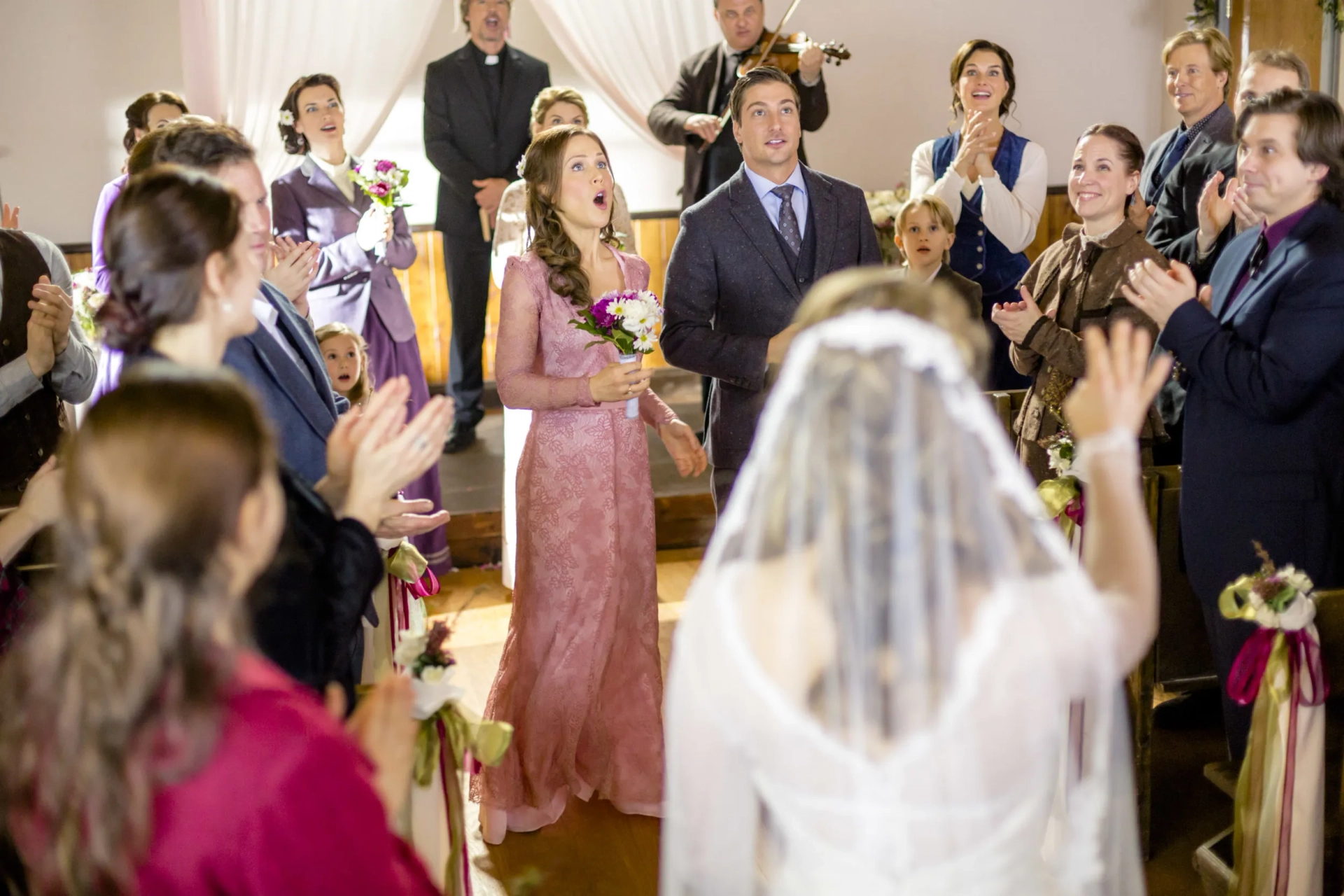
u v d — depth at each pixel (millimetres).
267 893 1144
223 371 1280
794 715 1304
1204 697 3545
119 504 1143
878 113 7219
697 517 5254
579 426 3006
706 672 1359
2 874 1243
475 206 5941
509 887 2857
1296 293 2557
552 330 3012
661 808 3139
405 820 2000
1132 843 1467
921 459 1295
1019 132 7414
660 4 6180
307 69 5840
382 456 1785
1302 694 2248
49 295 3039
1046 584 1353
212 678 1144
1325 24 6137
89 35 6277
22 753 1146
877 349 1328
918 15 7156
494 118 5969
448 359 6859
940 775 1266
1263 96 2709
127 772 1111
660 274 7199
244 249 1722
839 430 1311
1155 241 4254
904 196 6168
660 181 7168
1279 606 2221
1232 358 2623
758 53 5328
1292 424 2670
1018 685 1275
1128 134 3238
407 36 5922
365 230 4648
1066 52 7387
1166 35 7480
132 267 1643
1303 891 2307
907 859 1282
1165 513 3146
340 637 1731
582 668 3043
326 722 1203
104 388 2242
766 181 3254
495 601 4648
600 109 7051
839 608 1290
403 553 2744
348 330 3773
